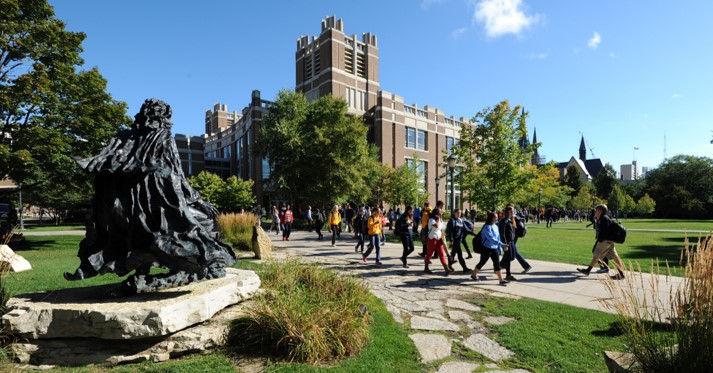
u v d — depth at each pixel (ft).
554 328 15.89
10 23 41.34
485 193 53.26
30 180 46.91
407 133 151.94
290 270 20.66
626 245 47.21
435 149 163.22
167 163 15.67
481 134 53.88
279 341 12.49
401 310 18.62
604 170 225.15
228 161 186.50
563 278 26.16
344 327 13.43
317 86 149.07
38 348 12.21
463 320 17.21
